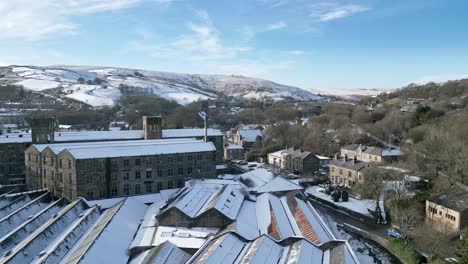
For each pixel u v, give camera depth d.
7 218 70.00
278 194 93.50
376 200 95.19
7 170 110.56
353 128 183.00
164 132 133.38
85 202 80.19
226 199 78.25
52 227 65.50
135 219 74.06
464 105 177.62
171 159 97.19
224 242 56.03
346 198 101.19
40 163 94.88
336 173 123.06
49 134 108.75
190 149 101.19
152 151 95.31
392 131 165.25
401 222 76.38
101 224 67.56
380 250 72.44
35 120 106.38
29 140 113.38
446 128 132.62
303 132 180.50
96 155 87.12
